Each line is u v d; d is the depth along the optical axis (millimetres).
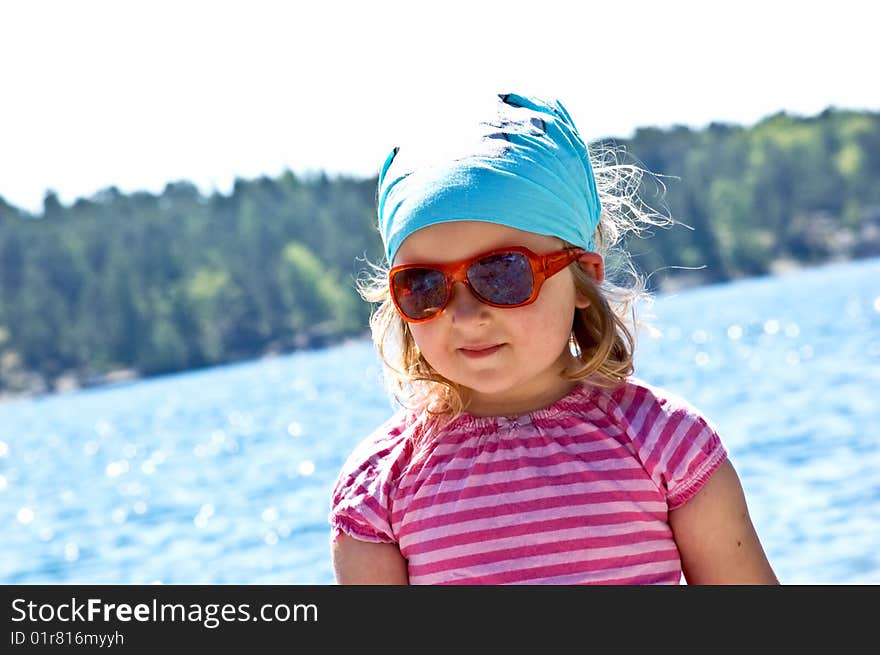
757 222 98188
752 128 104250
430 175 2146
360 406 27859
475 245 2123
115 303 92375
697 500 2135
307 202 96375
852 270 85375
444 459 2219
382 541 2215
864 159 102250
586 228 2250
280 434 23891
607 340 2252
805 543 7559
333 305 92875
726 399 18594
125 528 14375
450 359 2168
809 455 11461
